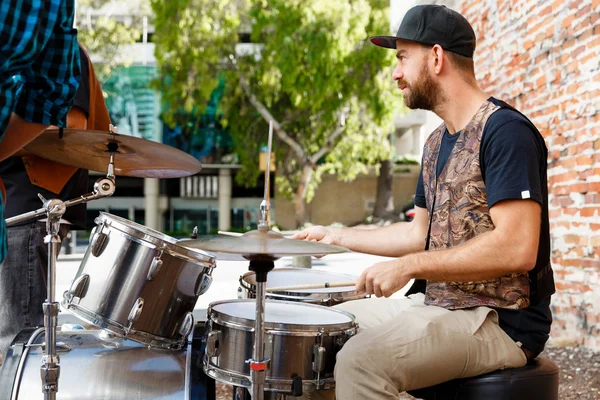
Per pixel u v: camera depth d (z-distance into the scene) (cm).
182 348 249
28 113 166
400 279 220
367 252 284
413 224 284
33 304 301
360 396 214
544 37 486
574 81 452
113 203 2480
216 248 189
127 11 1983
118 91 2281
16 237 298
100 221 246
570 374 392
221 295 716
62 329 265
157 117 2323
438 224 242
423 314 229
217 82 1958
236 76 1961
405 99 249
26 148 278
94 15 1989
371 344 218
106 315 237
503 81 551
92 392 230
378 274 221
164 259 237
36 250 300
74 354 239
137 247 237
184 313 247
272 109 2092
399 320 227
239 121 2122
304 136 2053
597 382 375
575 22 448
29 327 288
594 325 436
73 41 165
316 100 1811
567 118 461
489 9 575
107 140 255
